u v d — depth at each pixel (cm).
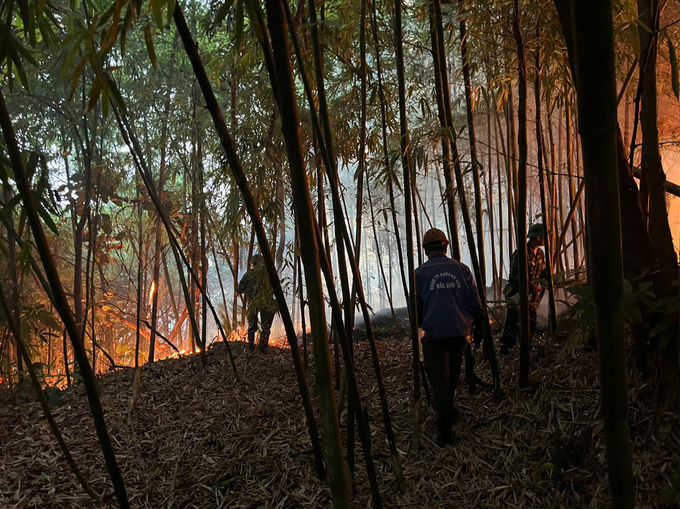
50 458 312
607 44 90
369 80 304
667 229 224
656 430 214
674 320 200
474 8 289
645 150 226
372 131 348
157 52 581
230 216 414
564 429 256
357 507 238
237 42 121
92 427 354
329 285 192
